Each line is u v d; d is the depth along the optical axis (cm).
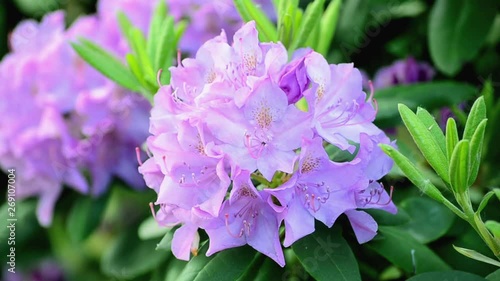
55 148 96
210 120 65
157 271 96
